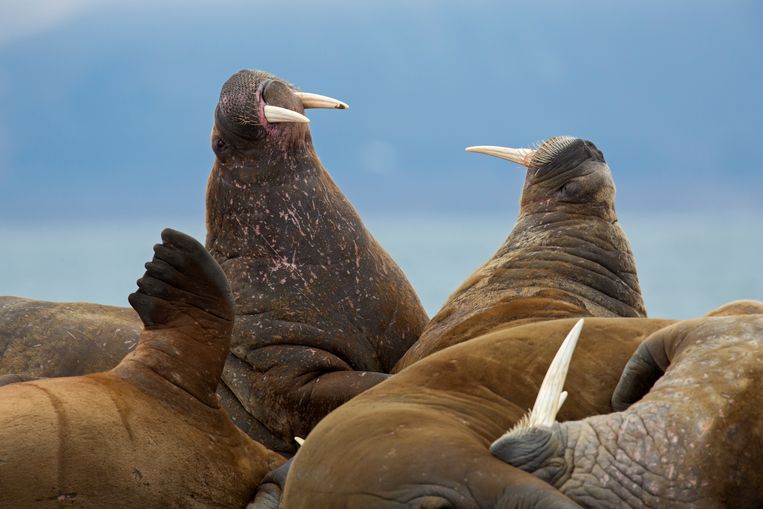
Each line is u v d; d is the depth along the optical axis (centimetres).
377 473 1591
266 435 3148
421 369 1998
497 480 1523
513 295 2928
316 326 3181
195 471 2048
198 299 2291
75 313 3506
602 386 1978
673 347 1838
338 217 3331
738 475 1612
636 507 1603
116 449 1922
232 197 3325
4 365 3384
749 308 2081
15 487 1775
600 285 3012
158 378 2169
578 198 3139
